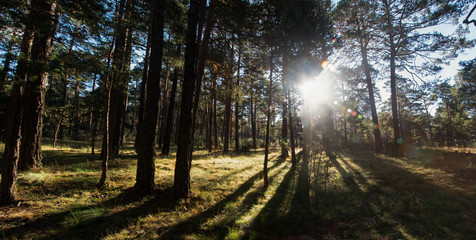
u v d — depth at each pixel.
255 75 10.71
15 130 4.85
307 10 7.84
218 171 9.93
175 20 7.84
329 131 16.03
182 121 6.10
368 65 17.58
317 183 8.19
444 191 6.22
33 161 7.61
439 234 4.15
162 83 29.83
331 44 11.15
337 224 4.80
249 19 7.20
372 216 5.12
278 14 7.01
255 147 29.00
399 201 5.80
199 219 4.82
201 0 6.98
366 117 33.22
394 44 15.46
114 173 7.63
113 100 10.81
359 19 16.41
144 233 4.09
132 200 5.50
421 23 14.04
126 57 7.02
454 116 36.59
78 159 10.18
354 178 8.48
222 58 8.59
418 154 12.73
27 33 4.60
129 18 6.59
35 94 7.78
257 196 6.74
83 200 5.27
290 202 6.22
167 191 6.32
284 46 7.82
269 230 4.52
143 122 6.18
